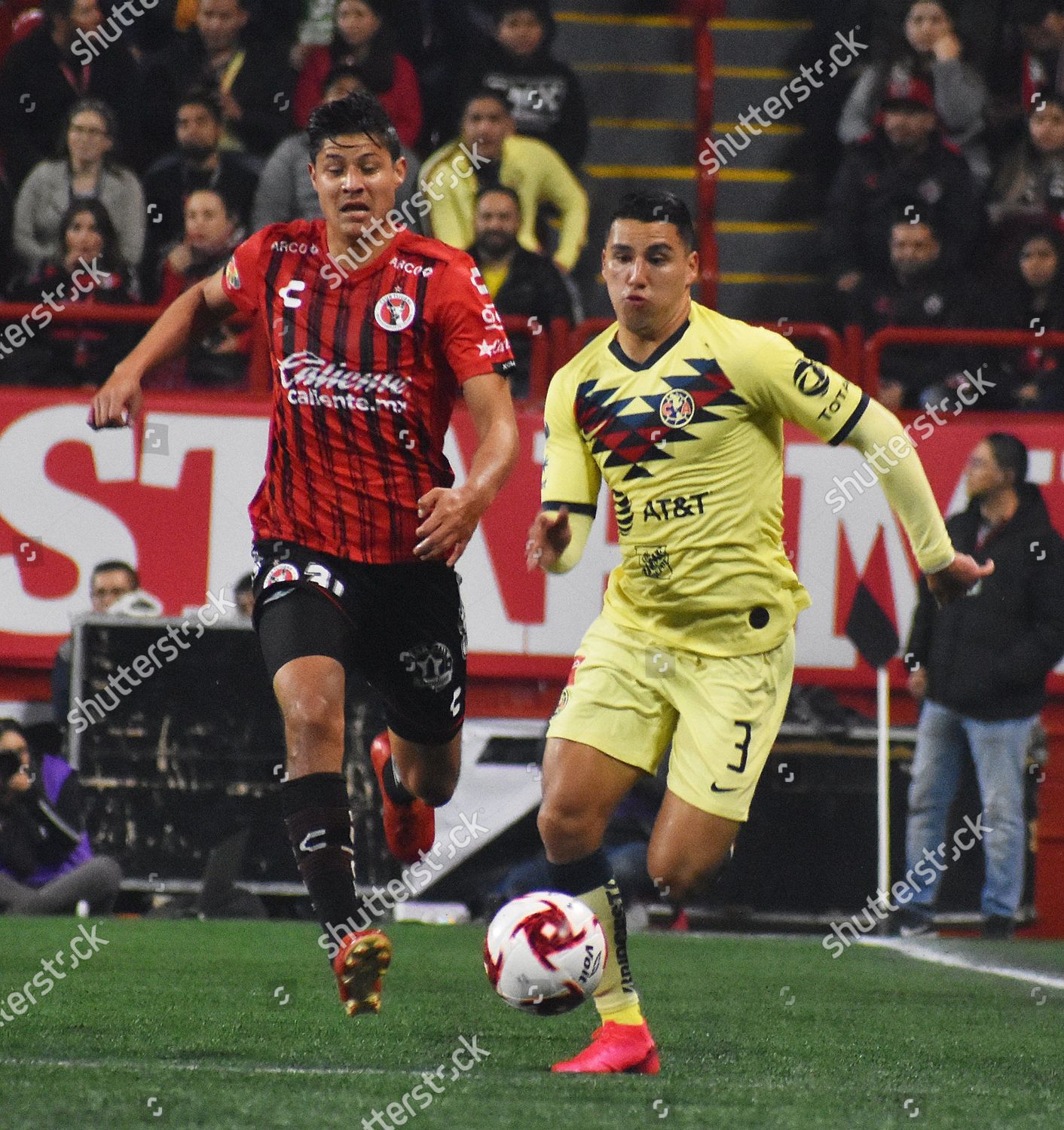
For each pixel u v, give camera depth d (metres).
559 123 40.78
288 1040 14.79
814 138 45.66
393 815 18.22
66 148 38.03
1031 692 31.14
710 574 14.79
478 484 13.15
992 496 31.28
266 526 14.30
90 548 32.22
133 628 30.95
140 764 30.77
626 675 14.77
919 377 36.81
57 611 32.09
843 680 33.03
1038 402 37.22
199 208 36.59
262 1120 10.14
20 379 34.84
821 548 33.09
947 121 42.06
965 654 31.08
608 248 14.84
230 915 30.52
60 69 38.94
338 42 39.53
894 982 22.22
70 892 29.34
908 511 15.02
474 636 32.66
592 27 47.62
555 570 14.91
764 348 14.65
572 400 15.20
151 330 14.75
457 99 40.81
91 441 32.31
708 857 14.73
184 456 32.50
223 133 39.41
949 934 31.73
